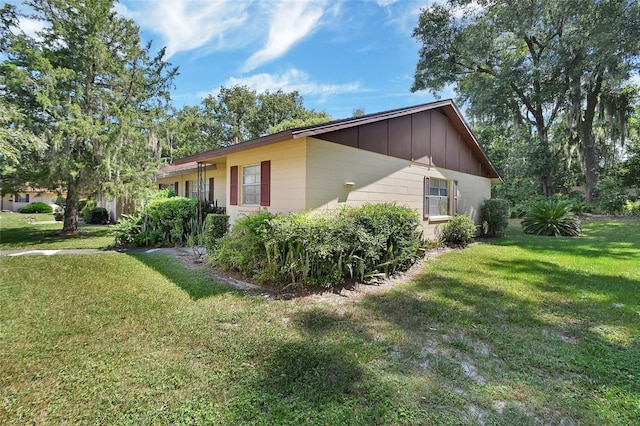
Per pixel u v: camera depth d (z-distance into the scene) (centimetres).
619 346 294
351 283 490
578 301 416
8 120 830
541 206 1200
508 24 1520
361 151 673
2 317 345
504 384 233
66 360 256
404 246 589
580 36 1404
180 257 690
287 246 469
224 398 211
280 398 212
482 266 625
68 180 1055
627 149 1908
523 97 1750
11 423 187
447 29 1762
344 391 221
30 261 632
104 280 496
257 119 2781
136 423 188
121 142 1084
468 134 1056
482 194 1236
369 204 631
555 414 202
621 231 1155
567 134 1820
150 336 301
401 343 294
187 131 2341
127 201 1203
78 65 1049
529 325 340
